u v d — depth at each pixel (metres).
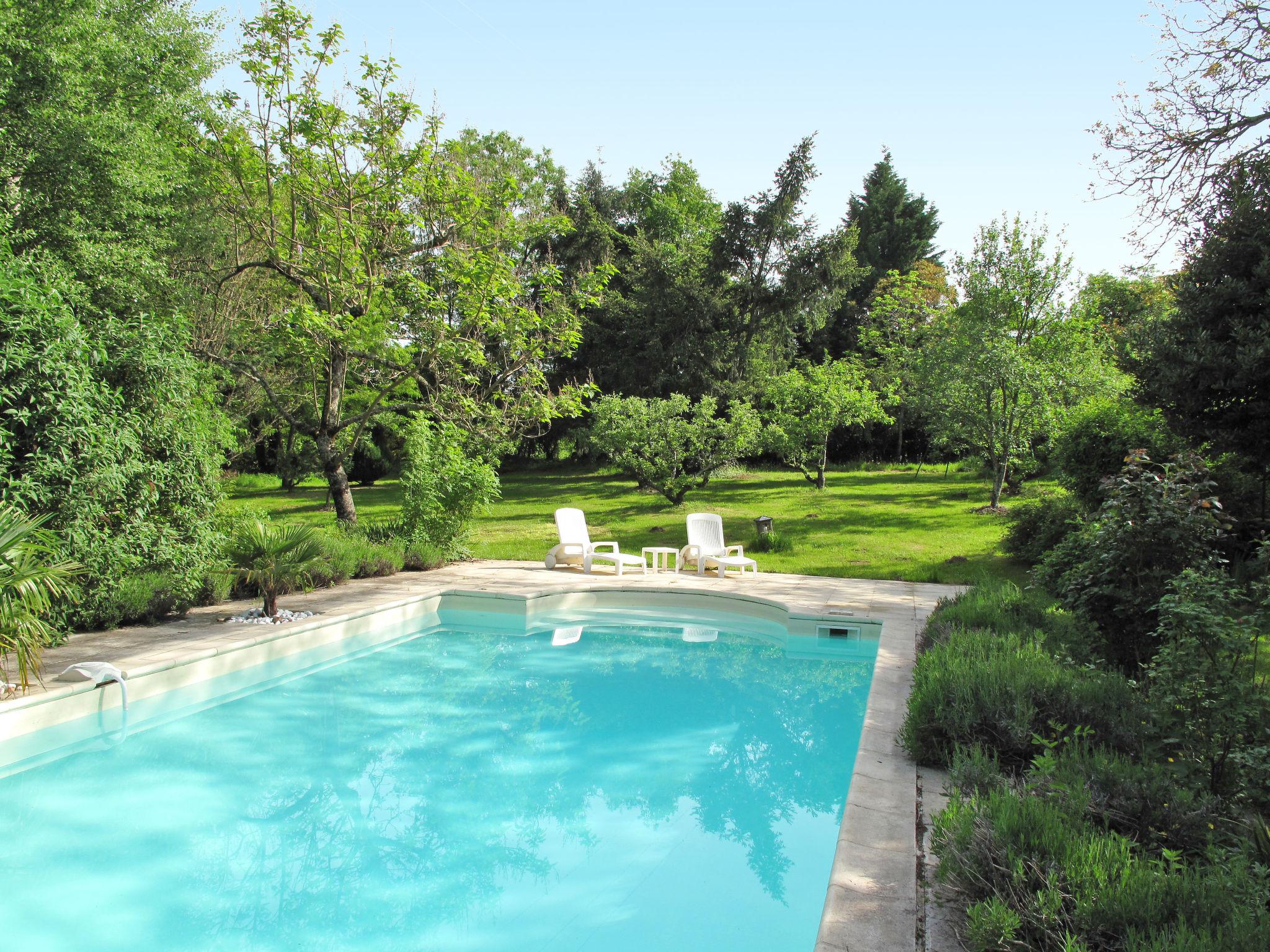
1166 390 10.24
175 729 6.52
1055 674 5.04
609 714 7.04
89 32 13.46
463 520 14.44
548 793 5.37
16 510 6.40
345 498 14.80
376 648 9.41
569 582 12.28
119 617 8.34
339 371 14.57
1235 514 10.64
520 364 14.66
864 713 7.12
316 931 3.67
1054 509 12.89
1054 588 7.34
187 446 8.66
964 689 4.90
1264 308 9.62
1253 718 4.05
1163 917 2.58
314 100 12.33
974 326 18.61
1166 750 4.37
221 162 13.24
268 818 4.94
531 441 35.75
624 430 21.36
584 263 32.62
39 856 4.40
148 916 3.80
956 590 11.54
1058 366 17.66
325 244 13.08
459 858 4.45
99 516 7.54
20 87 12.77
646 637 10.15
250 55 12.28
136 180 13.66
